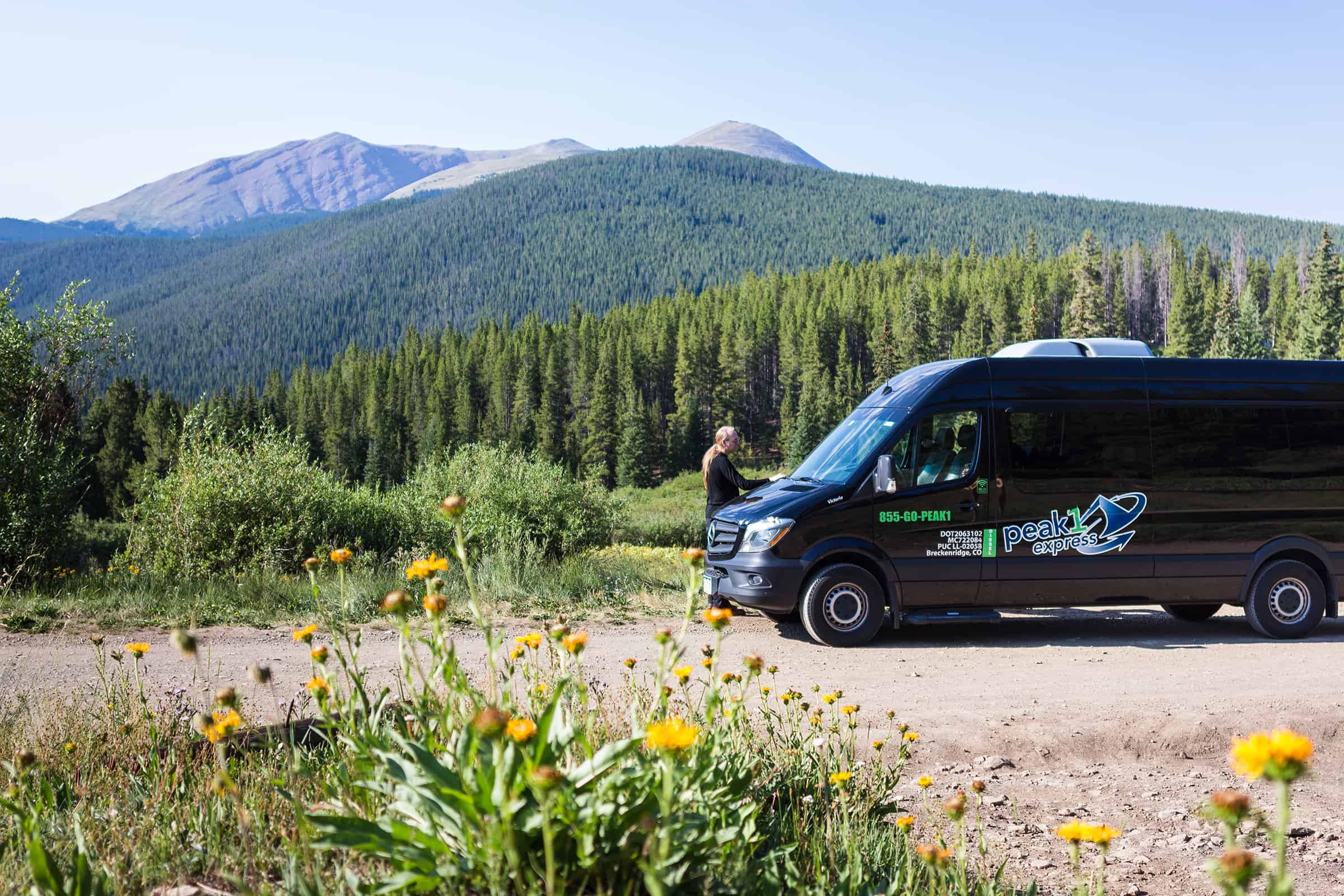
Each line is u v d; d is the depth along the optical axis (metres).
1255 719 5.66
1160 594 8.67
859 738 5.21
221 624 9.40
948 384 8.65
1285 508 8.85
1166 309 176.88
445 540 15.25
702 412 157.88
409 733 2.80
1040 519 8.54
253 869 2.45
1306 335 124.00
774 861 2.53
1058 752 5.23
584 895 2.03
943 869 2.35
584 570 12.65
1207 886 3.52
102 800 3.14
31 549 12.97
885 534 8.41
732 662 7.38
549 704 1.92
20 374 15.59
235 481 14.30
